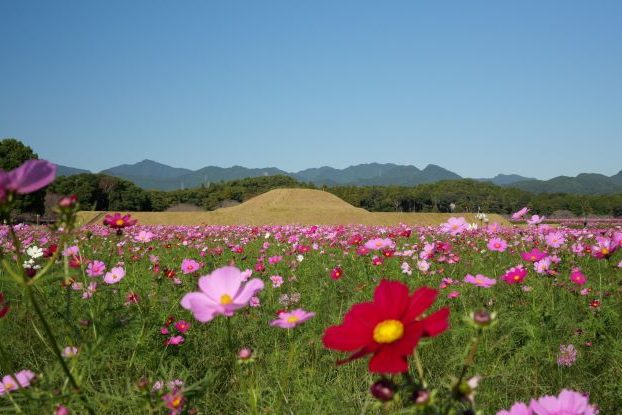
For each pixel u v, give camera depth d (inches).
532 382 95.4
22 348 111.9
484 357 104.3
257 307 143.3
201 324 134.1
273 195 2096.5
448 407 39.0
